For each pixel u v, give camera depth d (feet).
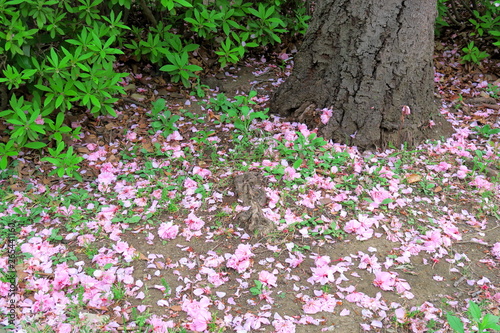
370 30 13.42
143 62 17.49
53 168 13.08
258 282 9.39
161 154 13.24
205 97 16.29
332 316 9.03
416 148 13.91
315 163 12.84
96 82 12.54
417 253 10.56
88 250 10.28
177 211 11.50
